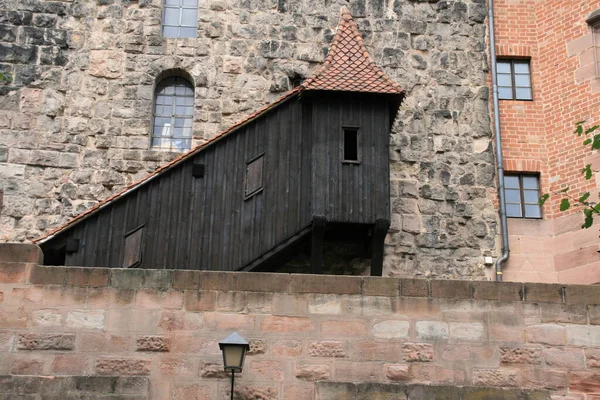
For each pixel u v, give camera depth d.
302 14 19.27
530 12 19.69
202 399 9.92
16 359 10.08
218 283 10.45
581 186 17.78
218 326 10.27
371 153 16.11
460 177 18.41
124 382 9.77
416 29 19.45
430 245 17.84
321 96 16.28
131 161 17.91
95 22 18.81
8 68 18.28
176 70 18.72
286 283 10.49
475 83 19.17
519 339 10.42
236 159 16.09
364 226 15.92
